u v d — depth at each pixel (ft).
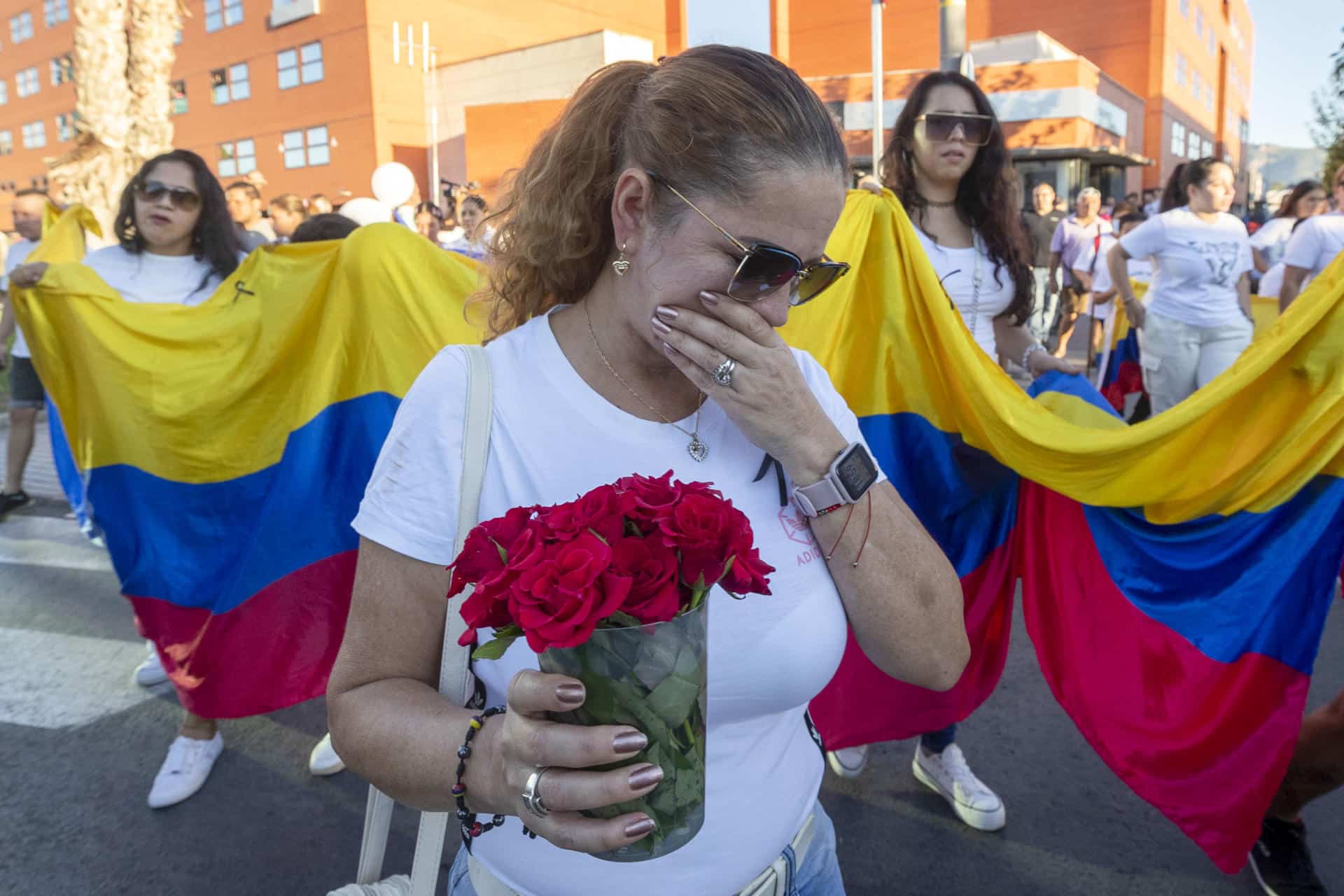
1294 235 18.75
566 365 3.70
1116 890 8.27
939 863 8.68
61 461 12.25
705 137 3.24
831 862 4.33
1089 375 30.50
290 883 8.64
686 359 3.47
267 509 9.53
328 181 100.27
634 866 3.63
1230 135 183.11
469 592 3.51
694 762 2.88
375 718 3.35
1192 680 8.04
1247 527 7.91
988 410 8.52
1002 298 10.01
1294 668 7.63
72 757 10.82
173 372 10.09
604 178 3.66
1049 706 11.63
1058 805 9.55
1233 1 172.96
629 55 85.10
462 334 9.11
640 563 2.66
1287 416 7.84
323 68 97.66
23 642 14.20
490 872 3.78
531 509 2.94
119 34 30.50
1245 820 7.66
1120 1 114.62
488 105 82.48
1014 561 9.12
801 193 3.25
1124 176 113.50
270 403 10.01
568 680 2.68
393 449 3.60
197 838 9.31
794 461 3.59
